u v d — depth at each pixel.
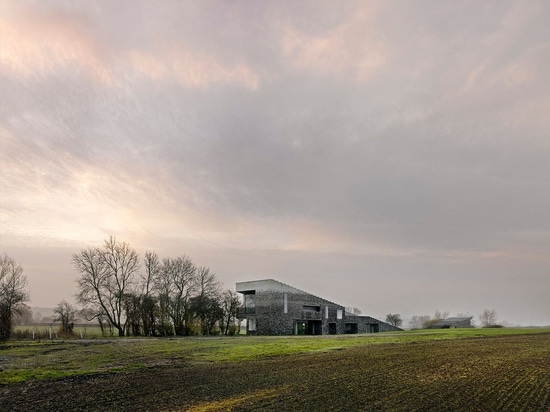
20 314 64.62
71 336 63.00
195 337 62.19
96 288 75.50
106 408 15.44
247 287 83.31
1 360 30.52
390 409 15.20
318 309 83.69
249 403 16.06
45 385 20.11
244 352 34.97
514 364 27.11
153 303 75.50
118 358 31.19
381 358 30.31
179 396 17.38
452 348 38.09
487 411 15.05
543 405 15.95
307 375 22.73
